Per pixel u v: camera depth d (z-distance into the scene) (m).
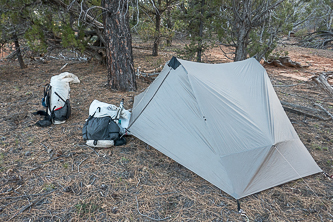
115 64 6.36
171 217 2.67
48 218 2.59
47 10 7.20
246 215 2.72
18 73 8.48
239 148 3.22
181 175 3.40
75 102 5.75
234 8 7.79
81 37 7.62
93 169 3.42
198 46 9.64
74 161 3.58
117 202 2.85
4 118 4.83
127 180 3.23
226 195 3.04
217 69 4.28
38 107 5.43
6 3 6.53
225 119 3.39
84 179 3.20
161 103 3.92
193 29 10.12
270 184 3.18
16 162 3.49
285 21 7.66
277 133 3.39
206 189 3.13
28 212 2.66
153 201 2.89
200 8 9.47
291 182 3.32
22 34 7.60
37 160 3.55
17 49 8.41
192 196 2.99
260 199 2.99
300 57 13.23
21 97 6.07
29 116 4.97
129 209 2.76
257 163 3.17
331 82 8.30
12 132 4.30
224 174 3.10
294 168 3.38
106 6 5.84
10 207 2.71
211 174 3.18
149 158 3.75
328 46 18.30
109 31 6.09
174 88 3.80
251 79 4.13
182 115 3.63
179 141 3.58
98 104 4.37
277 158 3.29
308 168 3.48
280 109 3.93
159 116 3.89
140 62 10.58
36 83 7.27
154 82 4.48
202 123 3.41
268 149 3.21
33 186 3.04
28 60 10.31
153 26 11.52
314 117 5.54
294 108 6.01
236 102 3.58
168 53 13.24
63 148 3.88
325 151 4.13
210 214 2.73
